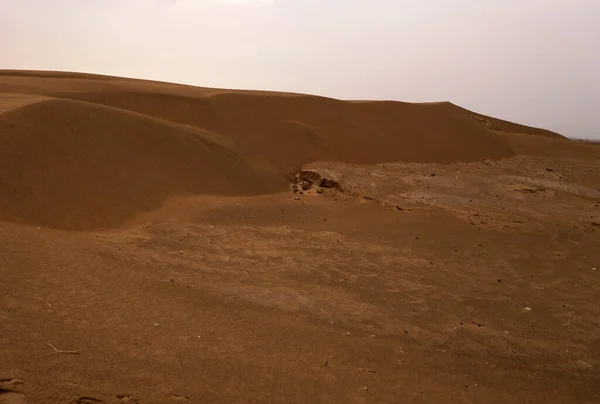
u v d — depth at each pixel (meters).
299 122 23.11
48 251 6.82
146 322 4.96
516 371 5.29
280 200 14.45
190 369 4.05
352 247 10.17
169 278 6.73
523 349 5.94
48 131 11.12
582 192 19.11
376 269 8.84
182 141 14.54
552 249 11.16
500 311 7.32
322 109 24.98
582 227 13.41
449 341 5.95
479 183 18.98
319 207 14.05
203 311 5.66
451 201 15.48
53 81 21.08
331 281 7.92
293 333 5.45
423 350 5.55
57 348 3.93
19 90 18.16
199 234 9.91
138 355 4.13
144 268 7.02
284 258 8.94
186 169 13.59
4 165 9.40
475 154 27.33
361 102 28.06
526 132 45.88
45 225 8.70
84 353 3.94
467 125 30.00
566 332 6.69
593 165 28.25
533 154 31.02
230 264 8.19
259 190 15.08
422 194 16.14
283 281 7.60
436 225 12.75
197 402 3.50
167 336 4.70
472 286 8.37
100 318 4.82
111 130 12.80
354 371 4.68
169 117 20.42
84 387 3.34
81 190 10.20
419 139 26.53
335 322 6.07
